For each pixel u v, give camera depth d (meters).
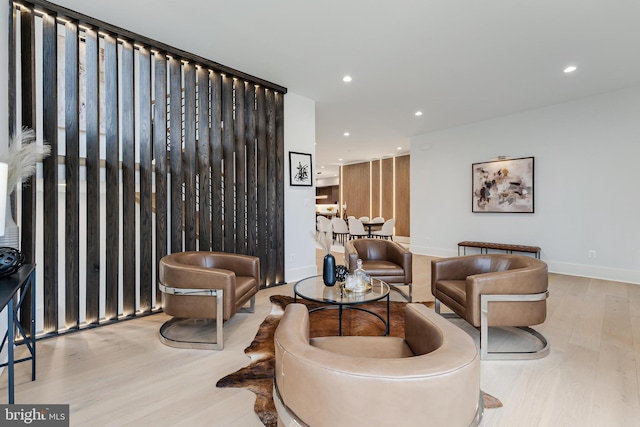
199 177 3.62
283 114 4.36
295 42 3.12
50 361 2.26
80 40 3.13
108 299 3.01
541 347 2.46
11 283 1.66
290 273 4.53
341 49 3.26
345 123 6.04
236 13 2.65
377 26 2.82
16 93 2.48
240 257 3.27
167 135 3.57
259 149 4.15
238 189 3.94
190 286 2.49
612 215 4.52
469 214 6.14
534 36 2.96
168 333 2.77
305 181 4.67
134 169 3.12
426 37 3.00
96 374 2.08
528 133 5.30
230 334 2.74
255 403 1.78
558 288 4.14
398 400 0.96
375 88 4.29
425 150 6.89
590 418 1.64
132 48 3.06
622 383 1.96
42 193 2.86
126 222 3.10
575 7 2.52
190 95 3.48
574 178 4.84
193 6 2.57
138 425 1.59
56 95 2.67
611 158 4.50
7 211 2.16
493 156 5.75
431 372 0.98
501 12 2.60
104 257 3.25
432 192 6.77
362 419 0.97
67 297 2.78
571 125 4.84
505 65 3.58
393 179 10.02
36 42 2.69
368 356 1.51
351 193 11.52
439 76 3.89
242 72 3.83
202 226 3.63
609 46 3.15
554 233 5.06
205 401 1.79
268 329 2.85
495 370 2.13
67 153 2.76
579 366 2.18
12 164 2.01
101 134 3.22
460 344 1.18
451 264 3.06
